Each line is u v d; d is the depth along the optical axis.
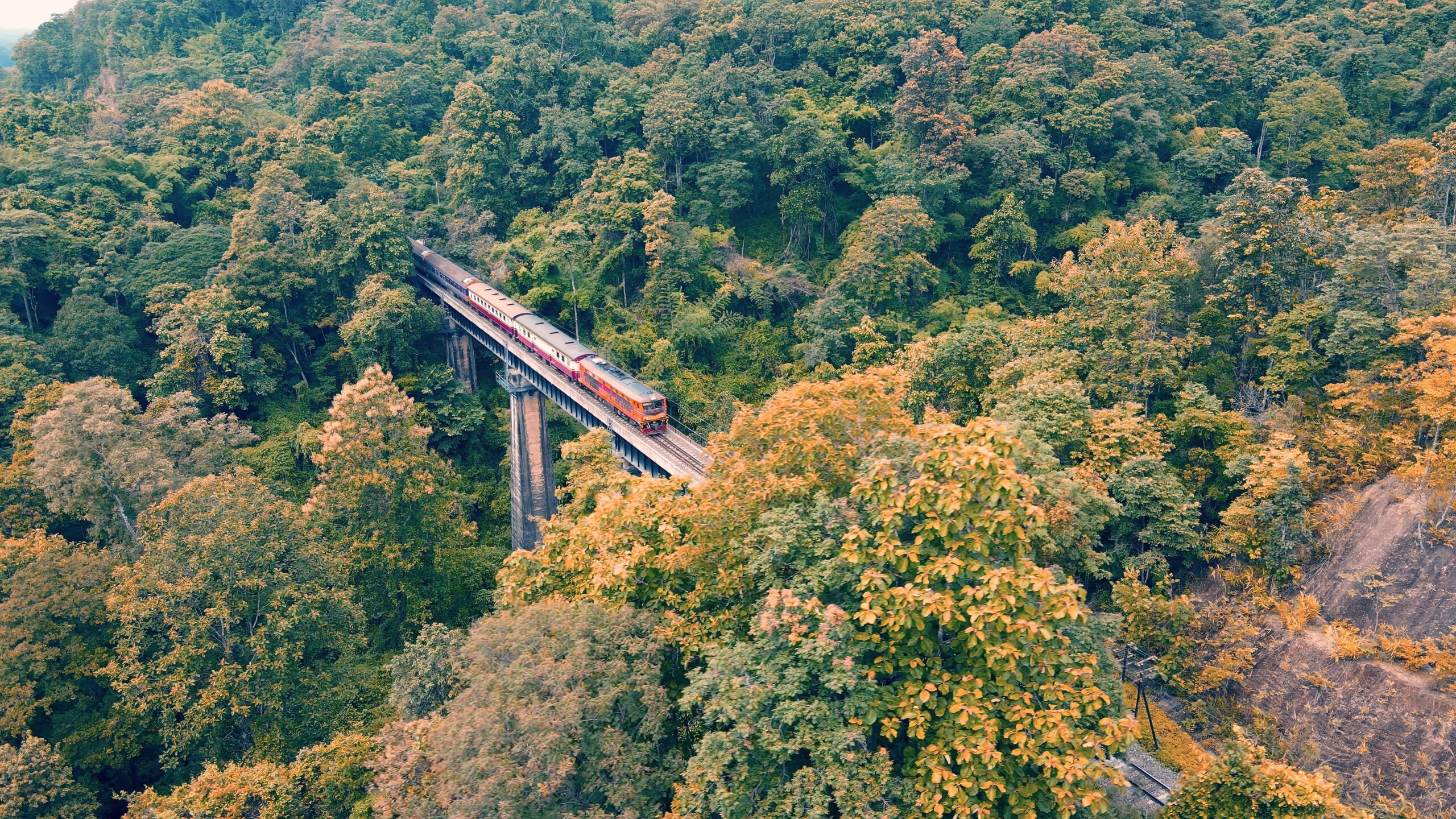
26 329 85.38
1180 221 102.69
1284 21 140.75
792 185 105.44
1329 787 31.52
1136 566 57.84
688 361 96.88
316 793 41.66
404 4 158.62
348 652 56.78
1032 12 124.88
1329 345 62.47
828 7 127.25
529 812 29.00
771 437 39.97
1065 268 82.50
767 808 27.55
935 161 101.06
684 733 33.62
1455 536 50.84
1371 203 82.25
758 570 32.19
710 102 110.56
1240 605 53.88
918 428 38.34
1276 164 110.62
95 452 63.53
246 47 162.88
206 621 49.53
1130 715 50.94
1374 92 118.94
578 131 112.38
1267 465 55.78
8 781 43.91
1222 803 33.06
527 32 133.00
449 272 103.38
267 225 99.00
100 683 53.09
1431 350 54.38
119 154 109.69
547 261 100.19
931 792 25.88
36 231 89.19
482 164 112.75
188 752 52.00
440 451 94.81
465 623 71.44
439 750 30.25
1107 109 105.44
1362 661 48.84
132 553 58.81
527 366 89.75
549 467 93.94
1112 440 59.38
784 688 27.91
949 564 26.73
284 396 94.25
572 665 30.48
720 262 103.88
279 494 81.50
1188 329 74.44
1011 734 25.83
